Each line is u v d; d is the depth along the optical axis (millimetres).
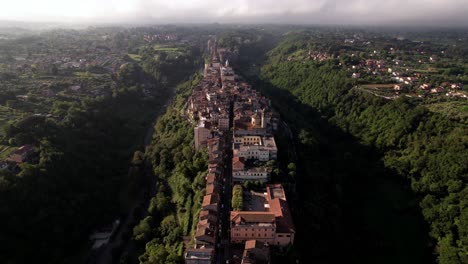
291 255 186875
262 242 184750
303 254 197125
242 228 189625
